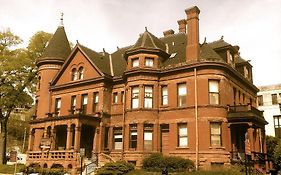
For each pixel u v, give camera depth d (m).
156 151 32.78
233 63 36.66
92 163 32.22
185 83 33.12
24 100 47.00
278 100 66.69
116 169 28.50
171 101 33.41
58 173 30.66
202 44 34.94
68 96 40.00
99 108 36.56
